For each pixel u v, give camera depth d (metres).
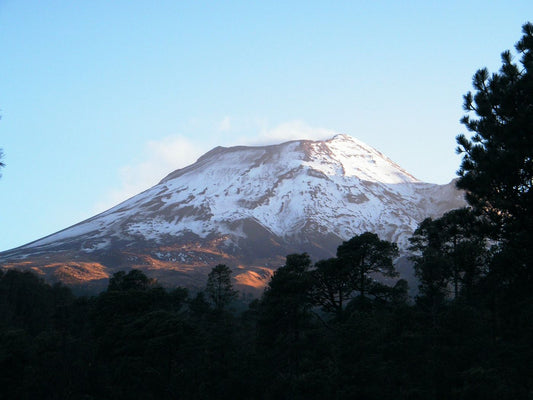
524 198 40.50
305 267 82.44
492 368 44.88
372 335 57.81
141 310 85.12
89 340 86.88
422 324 58.66
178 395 69.00
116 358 73.12
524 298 47.06
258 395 68.56
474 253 58.97
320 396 52.94
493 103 42.62
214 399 69.00
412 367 50.50
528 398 40.38
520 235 40.97
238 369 71.00
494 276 46.56
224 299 95.06
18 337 82.38
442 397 46.22
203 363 71.88
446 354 48.50
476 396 41.84
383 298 83.25
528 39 42.56
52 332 88.44
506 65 43.22
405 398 47.34
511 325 53.88
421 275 71.25
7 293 122.50
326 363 59.84
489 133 42.59
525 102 41.56
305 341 69.38
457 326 53.66
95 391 78.50
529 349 47.56
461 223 45.88
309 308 77.25
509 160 39.66
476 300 59.28
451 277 70.25
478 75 44.09
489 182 41.41
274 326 75.50
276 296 76.50
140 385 69.44
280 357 72.12
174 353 70.19
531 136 39.97
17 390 74.88
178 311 96.88
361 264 80.50
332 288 80.38
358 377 51.41
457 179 43.88
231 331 83.12
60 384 75.81
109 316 83.44
